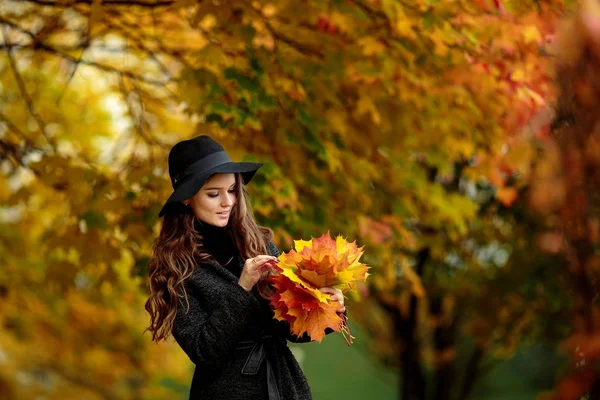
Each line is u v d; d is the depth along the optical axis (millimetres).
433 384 14047
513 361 23750
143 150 8562
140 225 7645
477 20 7258
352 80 7898
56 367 14688
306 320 4215
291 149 7840
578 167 6344
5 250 11562
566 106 6418
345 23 7477
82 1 7453
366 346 14953
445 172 9148
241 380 4469
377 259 9203
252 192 7301
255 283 4449
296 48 7691
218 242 4688
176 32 8336
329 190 8281
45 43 8398
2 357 14258
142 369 14664
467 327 13555
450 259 13477
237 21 7332
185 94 7113
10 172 9242
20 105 9445
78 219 7648
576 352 6355
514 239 12359
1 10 8055
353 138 8445
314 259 4238
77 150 9695
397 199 9203
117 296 11742
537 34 7152
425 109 8250
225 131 7445
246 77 7117
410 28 7328
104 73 9070
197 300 4496
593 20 6164
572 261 6445
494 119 8219
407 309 13289
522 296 12625
